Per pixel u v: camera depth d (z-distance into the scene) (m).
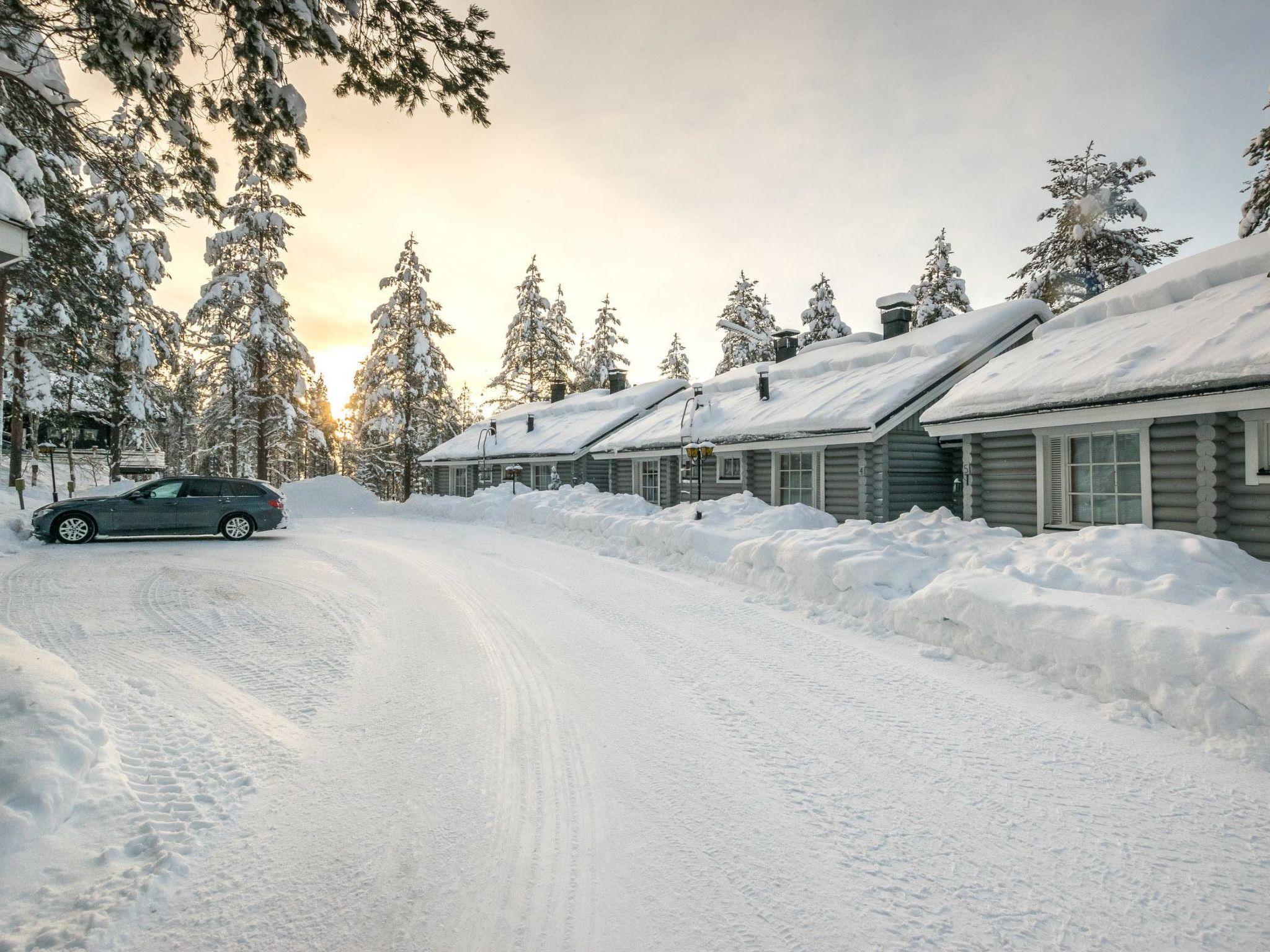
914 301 16.44
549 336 40.25
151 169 5.53
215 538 14.44
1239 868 2.57
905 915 2.30
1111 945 2.15
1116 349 7.94
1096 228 21.92
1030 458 8.70
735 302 38.72
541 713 4.29
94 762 3.25
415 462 36.09
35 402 18.97
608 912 2.34
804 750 3.70
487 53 4.78
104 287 11.35
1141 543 5.82
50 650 5.53
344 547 13.03
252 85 4.41
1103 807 3.05
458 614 7.19
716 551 9.78
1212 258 8.98
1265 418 6.22
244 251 26.62
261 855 2.69
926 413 9.73
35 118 5.64
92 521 13.22
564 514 15.45
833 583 7.01
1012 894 2.42
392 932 2.22
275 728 4.05
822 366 16.19
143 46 4.09
